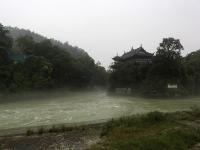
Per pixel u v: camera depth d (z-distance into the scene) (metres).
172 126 15.55
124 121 16.30
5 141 12.74
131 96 61.66
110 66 80.94
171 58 57.81
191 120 18.19
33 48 69.94
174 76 58.88
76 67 81.19
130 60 76.44
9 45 57.56
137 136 12.63
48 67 63.03
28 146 11.92
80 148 11.55
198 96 58.88
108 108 30.84
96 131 15.02
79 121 19.73
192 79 62.28
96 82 110.81
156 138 12.05
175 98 53.34
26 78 55.31
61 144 12.26
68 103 39.16
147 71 63.03
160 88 56.97
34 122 19.33
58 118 21.59
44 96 55.56
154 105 35.44
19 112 25.88
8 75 49.84
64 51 79.00
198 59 72.50
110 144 11.47
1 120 20.33
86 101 44.38
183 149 11.44
